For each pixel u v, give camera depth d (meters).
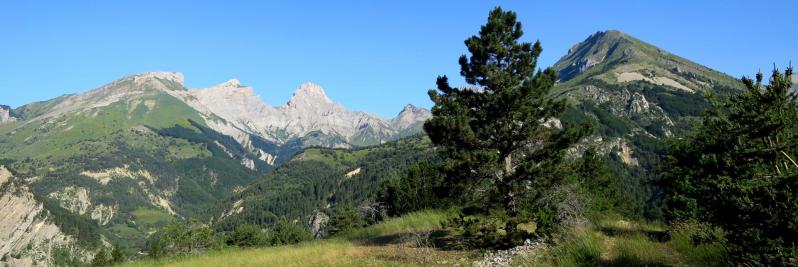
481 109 22.66
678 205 20.06
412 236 22.75
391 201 47.94
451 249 19.58
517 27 23.22
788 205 8.68
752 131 10.03
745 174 9.91
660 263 12.66
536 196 20.72
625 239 15.67
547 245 16.28
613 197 42.41
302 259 20.75
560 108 22.80
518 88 21.56
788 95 10.08
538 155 22.30
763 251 8.73
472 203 22.81
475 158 21.09
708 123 11.88
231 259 24.02
